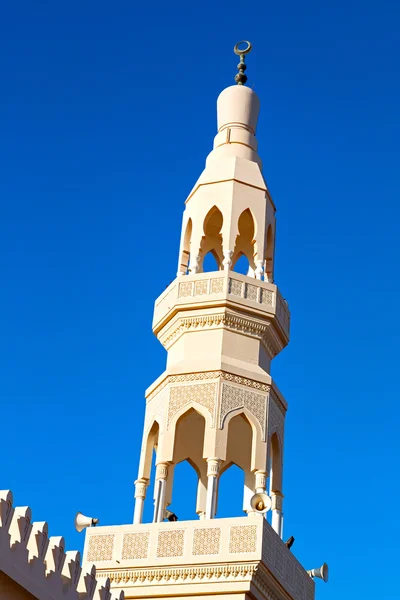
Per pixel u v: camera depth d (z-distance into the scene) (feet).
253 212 121.08
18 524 76.23
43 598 77.30
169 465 109.60
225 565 100.01
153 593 101.35
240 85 130.93
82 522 108.06
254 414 111.24
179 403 111.34
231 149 125.90
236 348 114.52
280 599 103.81
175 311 116.16
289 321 121.70
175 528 103.65
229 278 116.06
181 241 123.24
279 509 113.60
